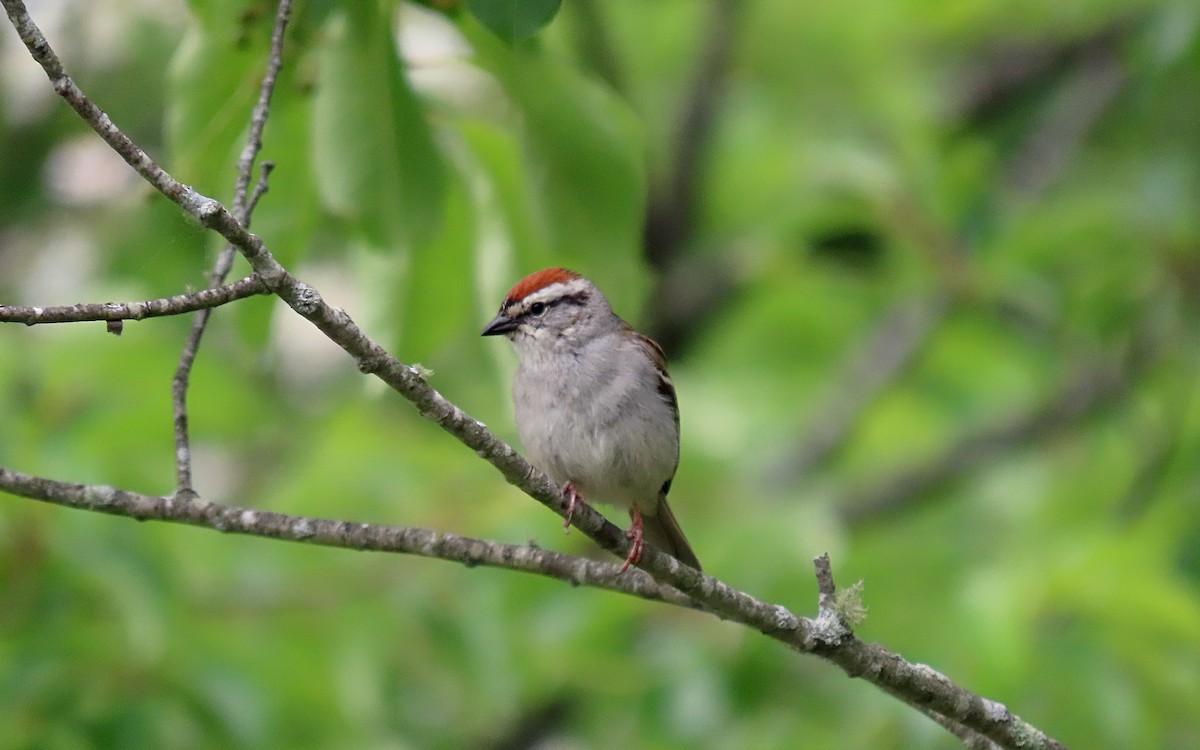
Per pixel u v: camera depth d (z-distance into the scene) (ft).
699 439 45.39
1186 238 48.85
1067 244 49.73
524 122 29.58
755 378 58.13
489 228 30.86
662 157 58.70
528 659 38.11
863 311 58.75
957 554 42.78
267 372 46.01
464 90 35.94
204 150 28.45
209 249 28.96
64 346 38.93
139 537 34.09
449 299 31.32
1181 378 48.67
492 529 38.86
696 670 37.60
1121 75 56.75
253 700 33.96
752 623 24.21
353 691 35.45
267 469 49.44
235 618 37.68
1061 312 49.73
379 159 27.68
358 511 39.32
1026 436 53.31
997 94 62.59
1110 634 35.55
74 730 32.65
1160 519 41.83
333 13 27.07
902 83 56.18
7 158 50.80
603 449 30.42
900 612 37.42
